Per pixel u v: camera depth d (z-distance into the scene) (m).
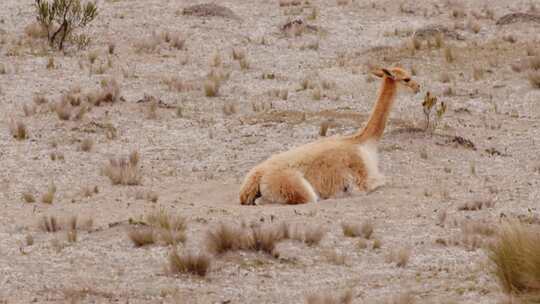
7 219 51.78
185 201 56.50
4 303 37.66
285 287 40.31
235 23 111.44
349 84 90.56
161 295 38.91
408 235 48.41
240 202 55.72
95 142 71.25
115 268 42.62
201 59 98.75
